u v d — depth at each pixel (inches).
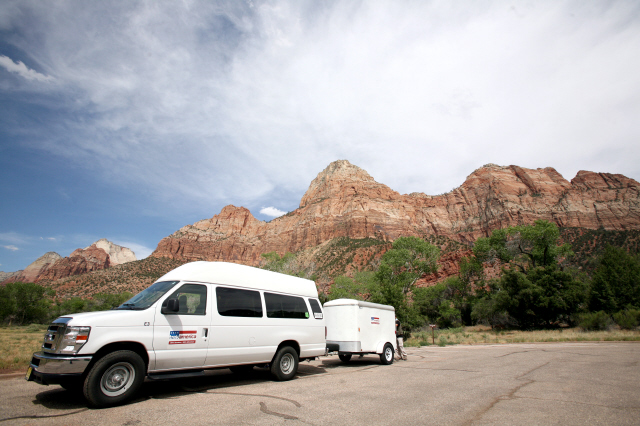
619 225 5679.1
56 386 286.5
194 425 183.9
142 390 280.8
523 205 6599.4
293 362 351.3
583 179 6835.6
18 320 2150.6
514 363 466.9
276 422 192.1
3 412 205.3
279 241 7864.2
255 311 326.3
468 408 224.5
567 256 1870.1
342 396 262.8
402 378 354.9
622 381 317.4
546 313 1347.2
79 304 2709.2
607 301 1262.3
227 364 295.4
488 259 2160.4
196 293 288.5
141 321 249.1
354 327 476.7
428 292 2070.6
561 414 207.5
